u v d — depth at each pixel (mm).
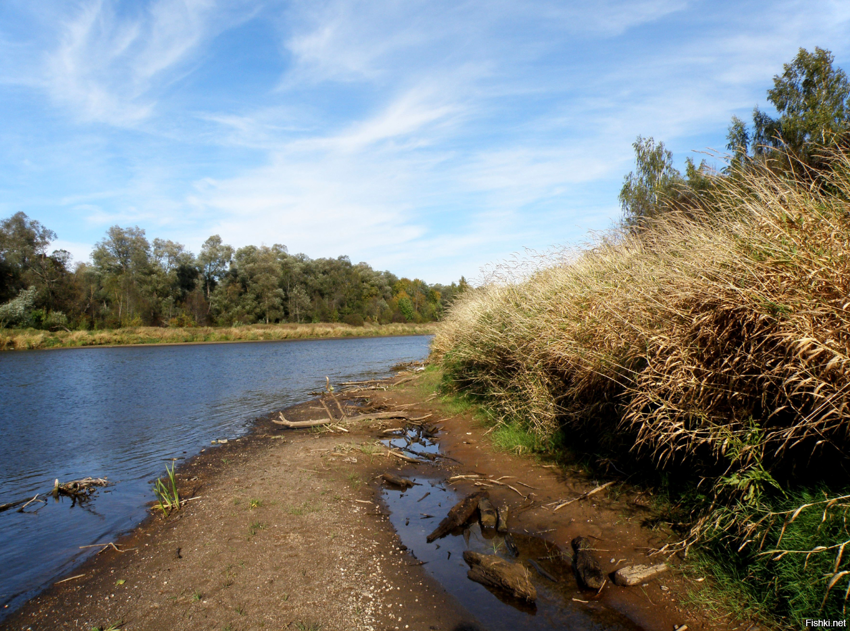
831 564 2797
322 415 10984
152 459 7988
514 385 7805
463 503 5238
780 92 11664
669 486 4621
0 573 4348
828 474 3438
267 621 3434
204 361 26219
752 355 3666
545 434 6492
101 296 51750
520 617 3410
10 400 13992
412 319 69438
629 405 4492
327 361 25266
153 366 23641
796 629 2803
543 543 4406
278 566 4195
